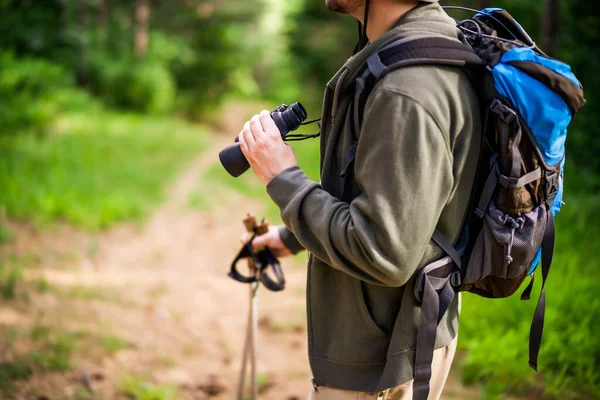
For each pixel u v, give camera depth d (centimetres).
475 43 175
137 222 812
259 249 252
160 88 2153
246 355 297
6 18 1941
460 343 421
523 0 968
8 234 649
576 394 365
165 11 2386
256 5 2419
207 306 553
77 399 353
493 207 170
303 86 3008
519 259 171
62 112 1648
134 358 422
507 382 379
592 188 749
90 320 472
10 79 1328
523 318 429
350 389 177
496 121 165
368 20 179
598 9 939
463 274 176
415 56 160
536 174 166
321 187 175
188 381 401
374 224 156
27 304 479
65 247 668
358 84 166
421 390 168
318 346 183
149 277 619
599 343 390
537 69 161
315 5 3216
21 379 363
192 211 920
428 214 156
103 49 2173
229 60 2356
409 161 154
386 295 173
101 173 1027
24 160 977
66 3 2025
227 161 186
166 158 1320
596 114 875
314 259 182
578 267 499
